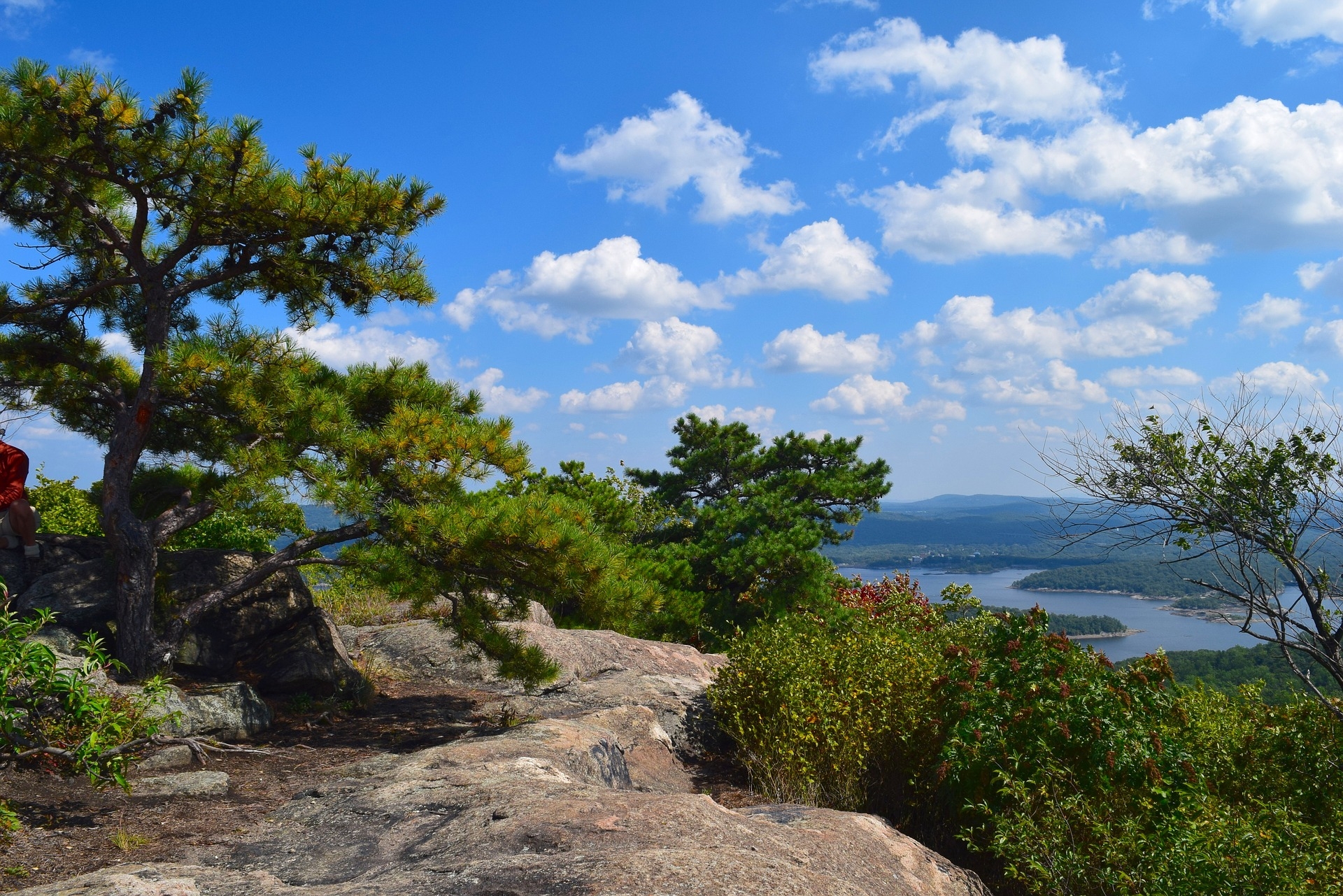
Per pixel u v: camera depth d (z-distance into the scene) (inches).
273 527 321.7
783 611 703.7
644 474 1099.9
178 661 290.7
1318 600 295.4
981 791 226.8
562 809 152.3
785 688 279.4
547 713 324.5
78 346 327.9
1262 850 182.2
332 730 284.2
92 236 316.8
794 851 145.7
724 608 791.1
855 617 379.6
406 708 325.7
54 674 185.3
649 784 261.1
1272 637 302.2
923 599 459.8
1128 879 183.2
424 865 134.8
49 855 151.1
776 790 258.5
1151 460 328.5
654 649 447.5
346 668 321.1
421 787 179.0
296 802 186.2
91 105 255.1
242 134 269.1
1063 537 346.9
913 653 302.0
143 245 336.5
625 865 120.7
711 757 315.3
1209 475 319.0
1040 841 191.0
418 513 296.8
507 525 297.1
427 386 355.3
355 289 328.5
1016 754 223.5
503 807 156.6
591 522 335.9
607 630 459.5
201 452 335.9
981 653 266.1
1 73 253.4
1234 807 229.0
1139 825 201.6
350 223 294.7
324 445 304.8
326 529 327.0
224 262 325.4
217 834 167.3
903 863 163.0
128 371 345.7
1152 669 235.5
